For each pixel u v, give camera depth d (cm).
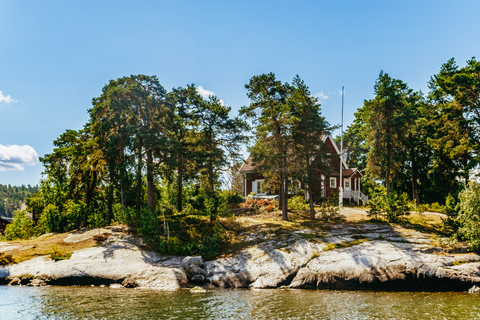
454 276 1973
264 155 3400
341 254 2269
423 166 4794
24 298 1841
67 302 1756
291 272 2184
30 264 2423
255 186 5209
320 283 2089
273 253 2417
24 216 5312
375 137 3709
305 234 2741
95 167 3756
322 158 3469
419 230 2752
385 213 3378
